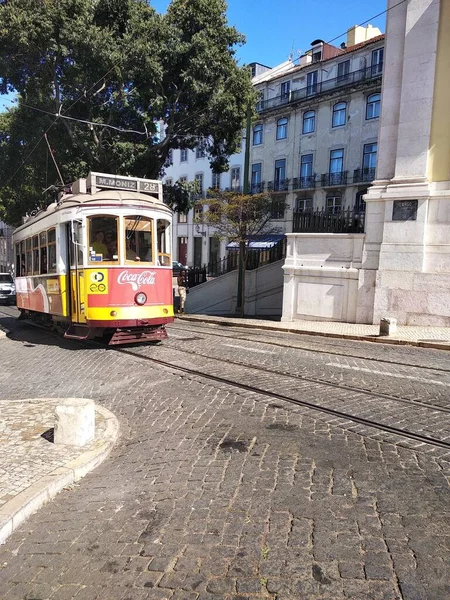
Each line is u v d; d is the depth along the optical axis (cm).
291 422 566
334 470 429
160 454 493
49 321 1438
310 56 3950
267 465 445
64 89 1806
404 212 1384
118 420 620
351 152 3438
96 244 1056
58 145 1956
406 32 1379
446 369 858
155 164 2066
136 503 390
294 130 3778
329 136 3562
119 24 1745
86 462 464
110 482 437
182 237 4769
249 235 2009
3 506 372
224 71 1839
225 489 401
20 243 1678
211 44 1777
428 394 686
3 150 2127
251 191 4019
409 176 1380
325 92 3519
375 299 1442
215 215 1900
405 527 332
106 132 1902
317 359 964
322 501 372
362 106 3353
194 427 567
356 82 3341
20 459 470
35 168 2078
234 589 276
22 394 771
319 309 1563
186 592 276
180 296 2114
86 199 1066
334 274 1523
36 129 1912
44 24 1541
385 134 1445
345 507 362
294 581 279
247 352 1051
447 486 394
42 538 349
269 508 364
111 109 1803
